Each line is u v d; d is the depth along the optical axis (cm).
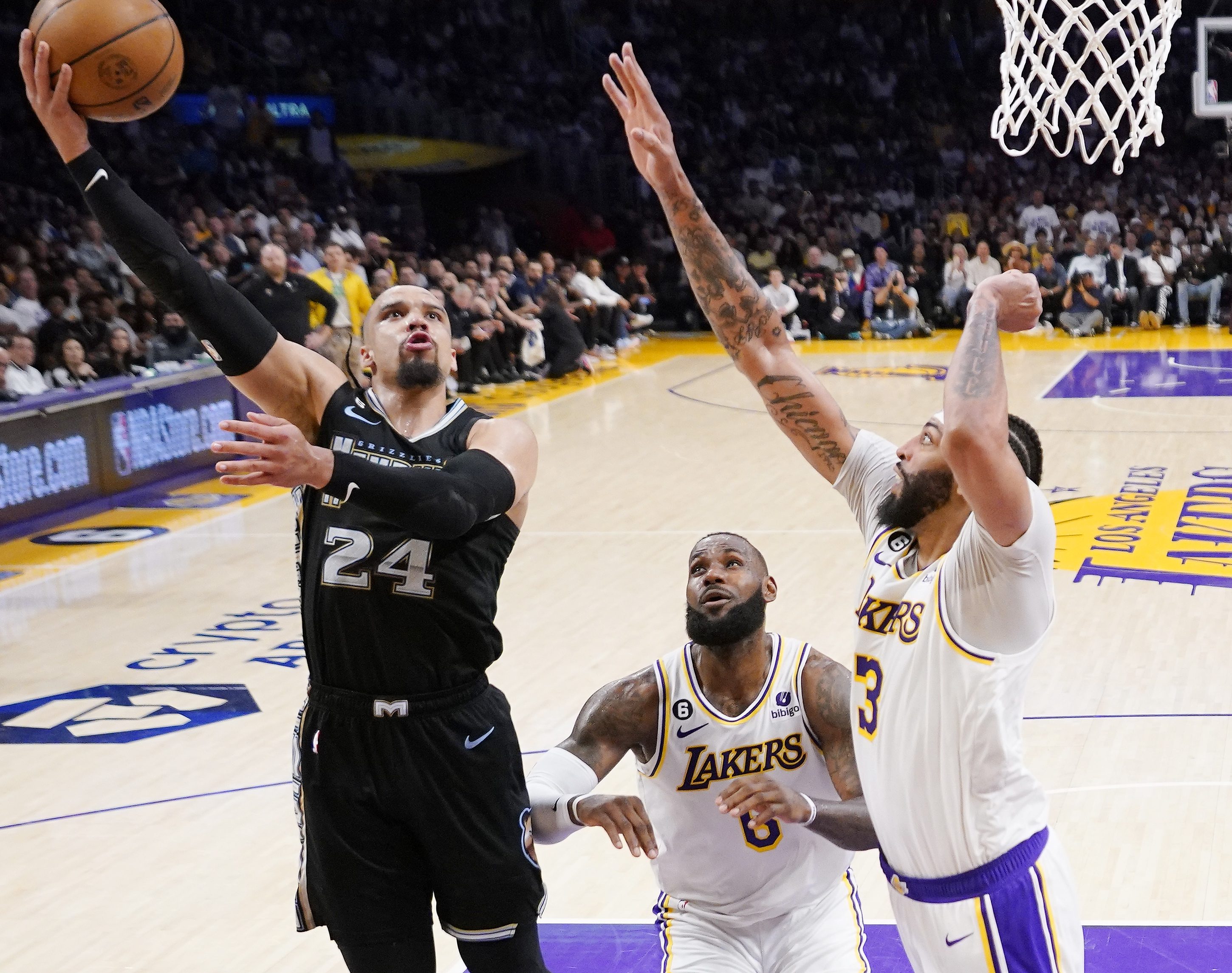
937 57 3194
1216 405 1678
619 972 495
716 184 3039
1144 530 1106
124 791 685
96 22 353
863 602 346
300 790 389
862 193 2973
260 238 2008
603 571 1066
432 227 2881
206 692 827
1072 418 1630
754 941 425
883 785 335
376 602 373
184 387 1455
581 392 1983
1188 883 545
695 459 1484
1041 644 322
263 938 535
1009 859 325
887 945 507
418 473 330
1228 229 2533
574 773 402
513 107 2952
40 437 1266
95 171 354
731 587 398
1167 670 796
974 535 307
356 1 2802
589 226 2814
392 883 383
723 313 388
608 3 3139
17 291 1641
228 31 2606
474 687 385
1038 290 326
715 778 412
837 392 1898
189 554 1169
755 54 3203
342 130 2645
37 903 571
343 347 1255
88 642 935
